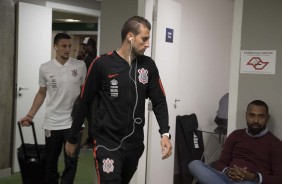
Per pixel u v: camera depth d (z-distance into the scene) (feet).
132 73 6.33
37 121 15.61
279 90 9.02
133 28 6.20
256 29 9.22
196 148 13.66
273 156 8.68
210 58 15.78
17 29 14.66
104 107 6.45
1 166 13.74
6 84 13.65
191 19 14.34
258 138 8.98
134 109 6.34
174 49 12.28
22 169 10.64
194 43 14.65
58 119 10.23
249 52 9.35
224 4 16.37
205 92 15.62
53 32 33.81
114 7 10.68
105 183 6.36
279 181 8.41
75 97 10.43
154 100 6.76
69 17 28.99
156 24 11.07
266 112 8.80
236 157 9.23
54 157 10.50
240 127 9.58
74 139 7.01
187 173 13.14
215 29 15.94
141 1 10.29
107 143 6.41
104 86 6.40
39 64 15.66
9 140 13.98
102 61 6.37
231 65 9.62
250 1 9.25
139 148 6.60
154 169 11.64
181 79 14.07
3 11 13.30
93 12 22.03
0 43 13.26
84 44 17.33
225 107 13.55
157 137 11.62
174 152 13.15
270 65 9.09
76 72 10.44
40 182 10.61
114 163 6.34
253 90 9.36
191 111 14.82
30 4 15.16
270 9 9.02
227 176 8.90
